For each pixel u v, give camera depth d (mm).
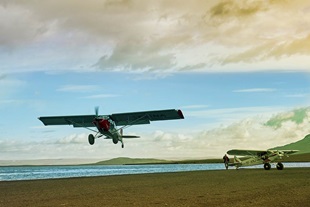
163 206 12594
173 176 33875
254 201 13328
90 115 45688
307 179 24688
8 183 28203
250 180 25000
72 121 47594
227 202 13211
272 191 16859
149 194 16938
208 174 36188
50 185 24859
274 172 36906
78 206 13000
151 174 40062
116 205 13094
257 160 50344
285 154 48531
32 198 16234
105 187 21969
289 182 22219
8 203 14500
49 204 13805
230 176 30984
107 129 44250
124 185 23312
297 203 12547
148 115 45375
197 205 12633
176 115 44781
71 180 30750
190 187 20391
